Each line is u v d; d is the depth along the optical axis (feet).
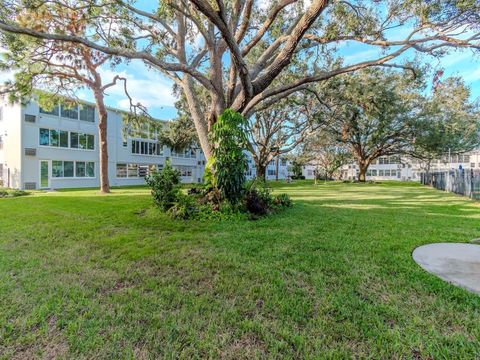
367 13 22.56
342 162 122.52
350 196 44.32
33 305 7.80
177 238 15.16
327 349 6.02
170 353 5.90
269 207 24.44
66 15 24.86
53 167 58.75
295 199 38.63
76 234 16.10
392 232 17.02
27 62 29.94
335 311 7.55
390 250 13.19
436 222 20.54
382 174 159.22
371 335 6.46
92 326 6.83
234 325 6.90
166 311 7.55
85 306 7.79
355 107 59.57
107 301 8.10
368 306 7.78
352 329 6.72
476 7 18.22
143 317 7.24
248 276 9.96
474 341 6.27
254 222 19.57
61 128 60.13
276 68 21.26
